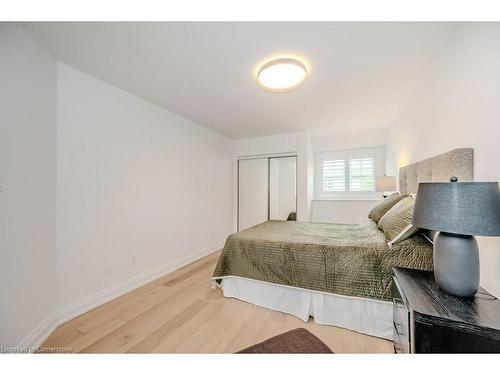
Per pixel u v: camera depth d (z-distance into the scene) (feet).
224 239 13.30
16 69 4.16
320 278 5.33
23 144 4.32
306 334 3.18
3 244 3.82
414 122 7.33
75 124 5.80
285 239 6.34
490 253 3.49
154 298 6.67
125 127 7.25
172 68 5.89
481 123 3.70
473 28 3.89
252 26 4.30
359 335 4.91
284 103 8.36
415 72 6.08
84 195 5.99
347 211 12.66
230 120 10.44
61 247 5.41
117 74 6.18
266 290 6.12
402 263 4.60
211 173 12.07
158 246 8.49
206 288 7.37
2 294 3.79
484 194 2.73
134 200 7.53
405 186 8.01
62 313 5.39
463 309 2.87
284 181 13.19
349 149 13.00
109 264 6.64
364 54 5.25
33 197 4.56
